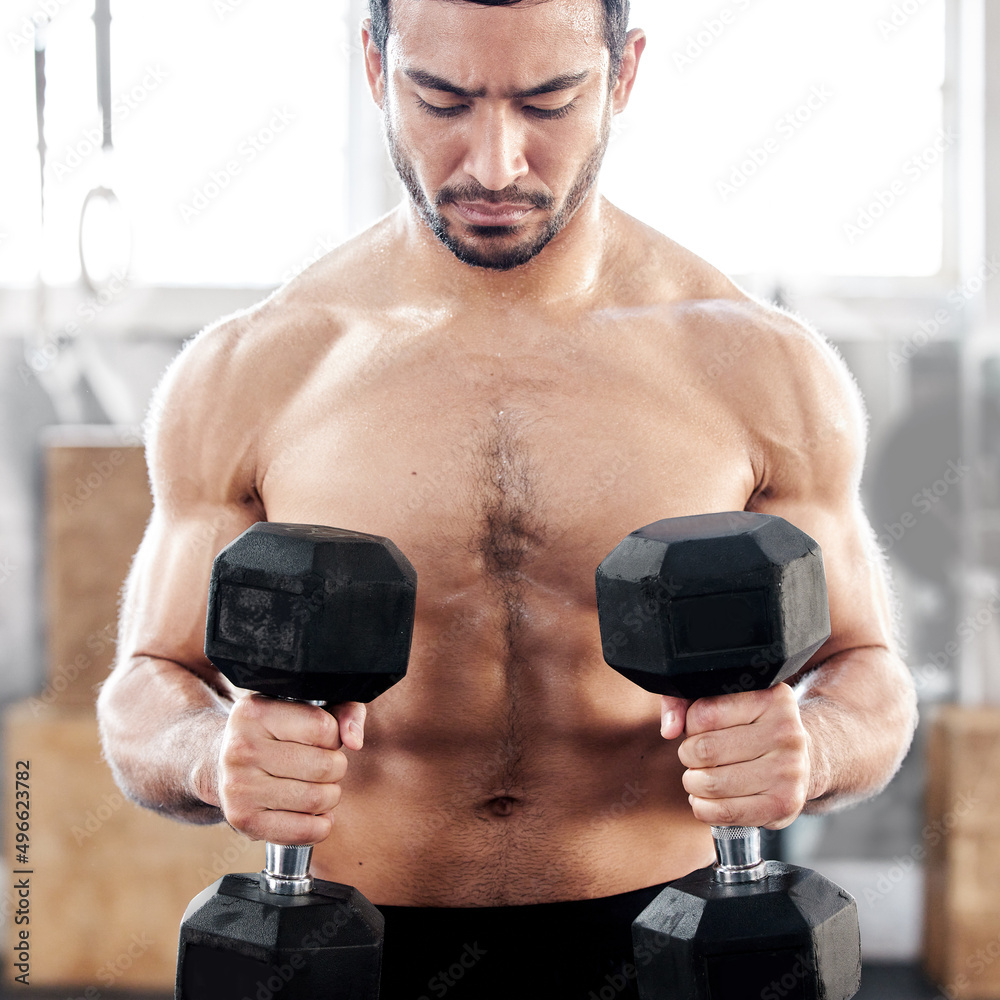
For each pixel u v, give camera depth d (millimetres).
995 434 3369
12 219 3371
